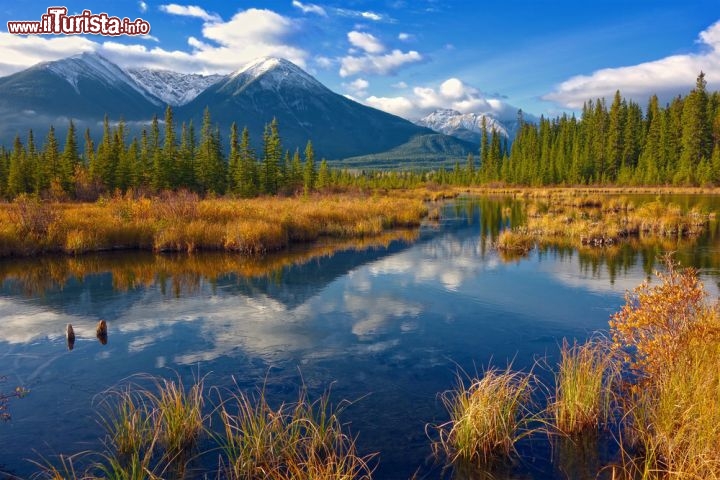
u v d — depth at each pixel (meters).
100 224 21.33
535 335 9.52
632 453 5.27
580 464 5.12
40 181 56.28
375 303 12.05
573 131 104.19
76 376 7.62
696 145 73.12
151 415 5.69
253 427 5.28
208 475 4.94
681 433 4.73
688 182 69.75
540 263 17.45
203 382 7.33
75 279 14.75
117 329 10.02
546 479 4.89
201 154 61.28
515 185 99.25
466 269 16.42
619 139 89.06
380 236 25.94
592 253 19.50
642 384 6.25
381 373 7.66
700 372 5.29
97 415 6.30
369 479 4.84
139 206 25.98
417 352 8.61
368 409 6.43
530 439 5.62
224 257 18.78
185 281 14.52
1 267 16.59
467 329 9.93
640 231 25.83
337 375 7.60
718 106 81.69
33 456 5.34
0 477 4.88
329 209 31.59
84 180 54.19
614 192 68.81
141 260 18.05
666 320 6.17
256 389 7.07
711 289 12.77
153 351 8.73
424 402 6.62
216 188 60.41
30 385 7.28
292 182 68.94
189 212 24.98
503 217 37.81
